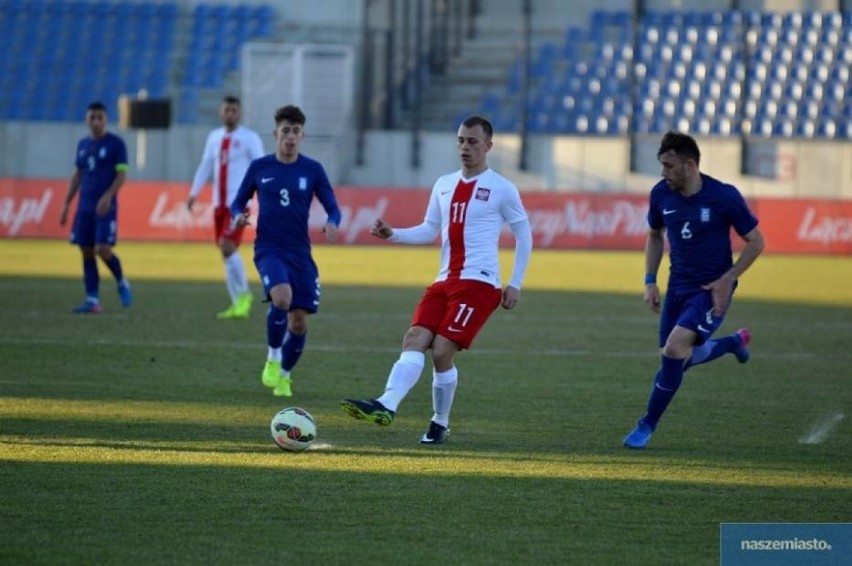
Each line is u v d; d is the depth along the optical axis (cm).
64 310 5225
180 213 9606
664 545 1939
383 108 11312
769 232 9594
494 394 3450
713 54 11394
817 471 2495
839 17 11488
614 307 5866
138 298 5788
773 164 10312
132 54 11819
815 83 11119
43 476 2311
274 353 3388
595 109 11175
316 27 11700
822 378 3844
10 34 11950
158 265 7631
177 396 3275
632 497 2244
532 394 3456
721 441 2817
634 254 9325
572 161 10494
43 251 8456
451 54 12006
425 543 1923
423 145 10594
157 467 2409
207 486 2262
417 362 2656
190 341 4375
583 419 3078
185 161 10512
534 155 10550
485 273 2700
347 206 9738
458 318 2678
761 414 3194
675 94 11169
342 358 4088
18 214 9606
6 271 7031
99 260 7850
